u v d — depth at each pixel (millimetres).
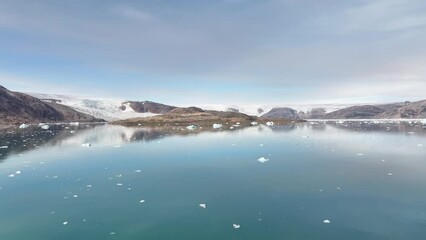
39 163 33344
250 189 23125
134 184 24812
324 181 24938
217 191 22734
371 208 18969
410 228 16266
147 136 63344
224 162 33250
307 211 18719
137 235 15906
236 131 76000
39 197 21734
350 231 16078
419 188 22547
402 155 35906
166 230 16438
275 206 19609
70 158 36375
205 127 93875
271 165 31391
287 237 15523
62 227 16922
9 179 26516
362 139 54656
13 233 16281
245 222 17312
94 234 16062
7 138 60438
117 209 19406
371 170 28359
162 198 21344
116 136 64250
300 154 37969
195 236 15727
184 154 38656
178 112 148750
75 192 22812
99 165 32125
